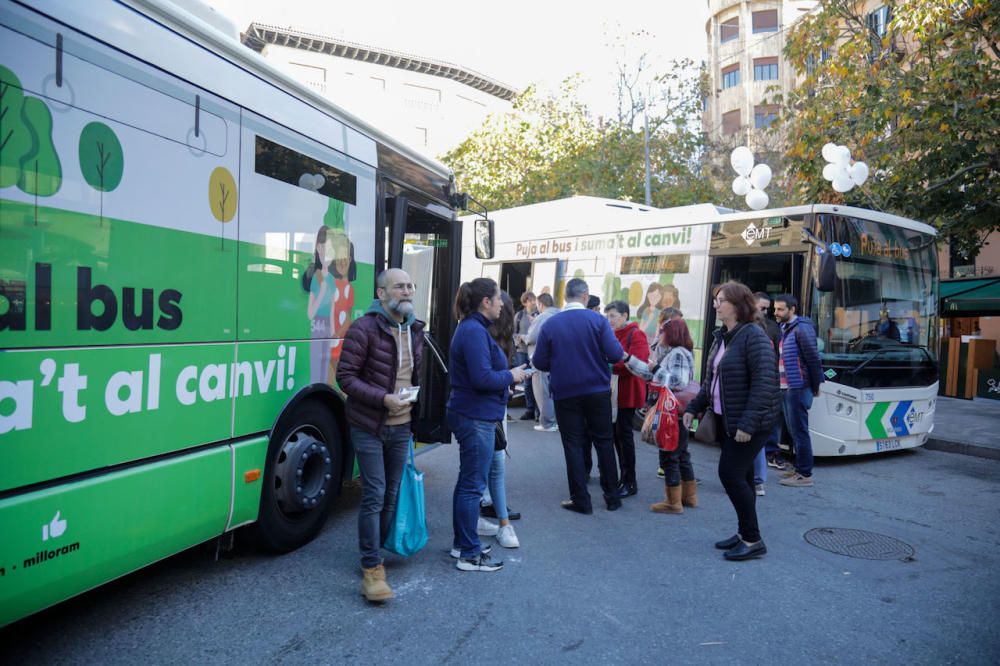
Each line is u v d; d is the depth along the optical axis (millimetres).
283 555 4605
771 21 41094
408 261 6859
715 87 42875
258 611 3766
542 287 11266
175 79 3498
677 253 9328
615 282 10133
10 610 2738
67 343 2928
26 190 2752
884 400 8109
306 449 4547
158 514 3402
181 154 3527
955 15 11227
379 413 3949
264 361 4176
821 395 7777
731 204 24453
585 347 5703
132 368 3250
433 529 5301
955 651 3490
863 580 4434
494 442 4477
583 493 5789
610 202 10758
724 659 3369
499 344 4531
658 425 5715
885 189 12070
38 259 2801
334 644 3424
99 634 3467
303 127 4535
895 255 8445
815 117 12906
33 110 2779
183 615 3701
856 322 8008
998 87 10758
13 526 2717
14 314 2711
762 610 3943
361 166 5223
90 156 3025
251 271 4051
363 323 4039
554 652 3400
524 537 5156
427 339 6020
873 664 3348
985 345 13430
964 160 11453
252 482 4094
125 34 3217
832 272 7559
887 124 12367
